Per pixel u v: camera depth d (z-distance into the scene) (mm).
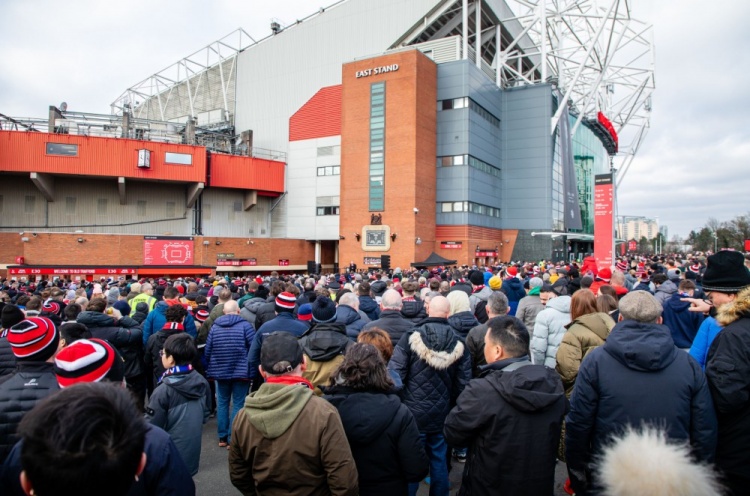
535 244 47844
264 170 49219
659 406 3016
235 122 56688
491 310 5457
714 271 3613
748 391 3088
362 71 42688
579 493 3287
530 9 53062
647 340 3143
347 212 43062
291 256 47656
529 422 2998
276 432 2779
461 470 5707
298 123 50875
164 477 2268
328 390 3400
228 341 6305
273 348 3064
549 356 5535
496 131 48688
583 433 3281
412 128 40219
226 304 6609
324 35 50000
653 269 13430
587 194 68750
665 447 1704
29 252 36281
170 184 46625
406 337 4551
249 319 7992
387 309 5645
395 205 40750
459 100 42969
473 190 43500
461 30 51500
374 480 3209
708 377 3238
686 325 6430
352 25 48375
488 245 46094
